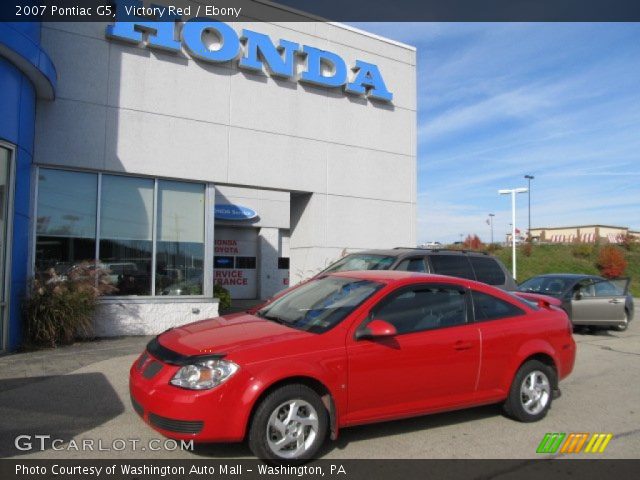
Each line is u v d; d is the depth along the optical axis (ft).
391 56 46.73
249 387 13.78
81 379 22.30
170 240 35.91
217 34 37.99
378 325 15.42
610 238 179.32
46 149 31.63
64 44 32.50
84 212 33.12
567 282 44.29
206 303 36.06
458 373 17.21
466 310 18.25
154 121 35.32
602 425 18.69
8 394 20.16
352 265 29.27
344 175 43.55
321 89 42.63
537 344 18.84
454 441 16.74
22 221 28.45
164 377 14.14
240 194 74.28
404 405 16.26
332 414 14.89
